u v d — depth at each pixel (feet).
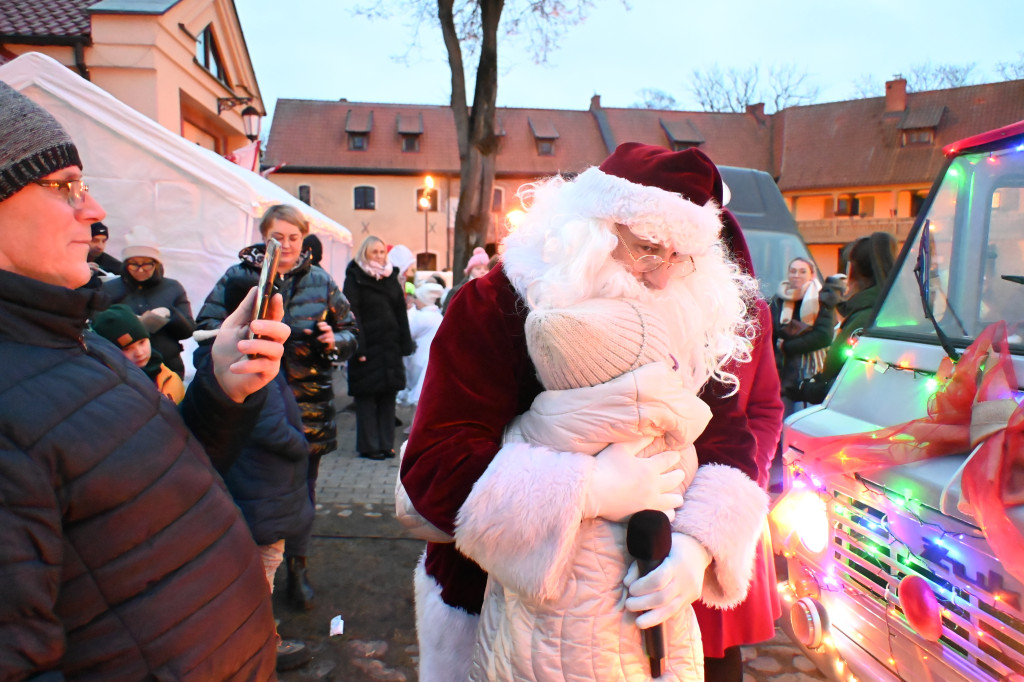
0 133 2.92
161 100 42.88
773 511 7.68
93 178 20.31
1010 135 6.88
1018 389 5.38
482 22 48.80
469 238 50.44
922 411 6.47
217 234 20.71
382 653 9.41
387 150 119.55
